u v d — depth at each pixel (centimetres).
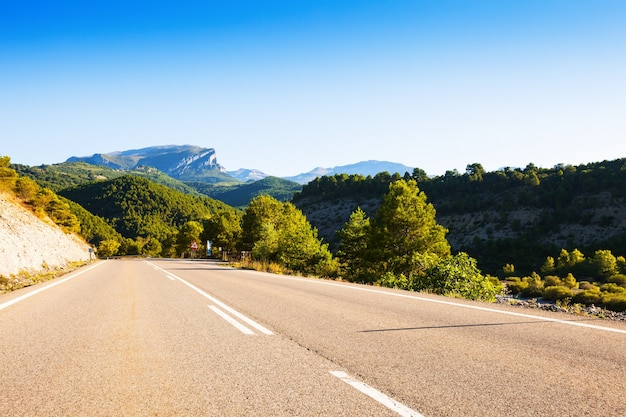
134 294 1079
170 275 1870
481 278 1541
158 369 404
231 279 1627
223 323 657
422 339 538
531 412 295
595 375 384
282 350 480
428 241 3819
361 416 286
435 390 341
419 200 3897
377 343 514
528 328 611
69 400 321
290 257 3134
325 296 1027
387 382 361
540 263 12106
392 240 3850
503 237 14362
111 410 301
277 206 6462
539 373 389
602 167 16600
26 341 532
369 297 1002
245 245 6581
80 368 410
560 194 15625
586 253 12638
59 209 6400
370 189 19512
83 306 859
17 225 2770
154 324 650
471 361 430
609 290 5328
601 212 14500
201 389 345
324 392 336
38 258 2573
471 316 719
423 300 948
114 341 530
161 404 312
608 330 596
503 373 388
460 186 18412
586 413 294
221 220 8256
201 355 458
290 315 732
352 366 412
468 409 300
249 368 406
